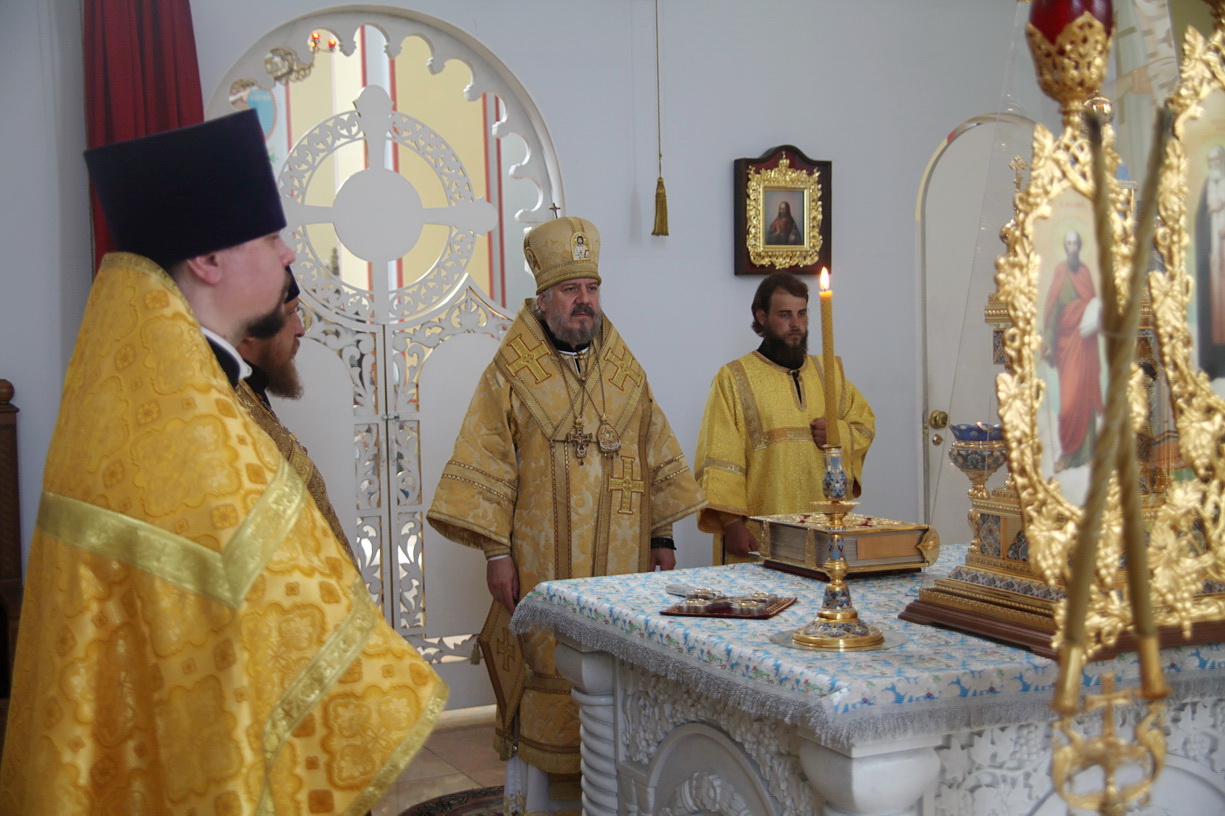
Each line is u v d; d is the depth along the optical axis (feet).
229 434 4.16
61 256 13.48
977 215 18.53
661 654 6.15
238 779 3.87
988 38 18.72
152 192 4.37
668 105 16.66
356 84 24.62
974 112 18.61
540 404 11.44
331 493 14.84
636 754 7.18
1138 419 4.87
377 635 4.25
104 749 4.01
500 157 23.66
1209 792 5.80
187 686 3.94
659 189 16.10
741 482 13.62
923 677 4.82
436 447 15.37
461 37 15.57
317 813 4.08
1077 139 4.51
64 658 3.99
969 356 5.64
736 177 16.89
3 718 11.53
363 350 15.05
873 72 17.95
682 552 16.79
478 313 15.61
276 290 4.68
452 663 15.42
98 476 4.10
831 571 5.63
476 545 11.64
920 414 18.24
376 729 4.13
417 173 24.75
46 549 4.19
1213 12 4.97
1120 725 5.38
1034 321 4.41
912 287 18.19
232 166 4.46
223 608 3.97
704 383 16.89
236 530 4.02
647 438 12.03
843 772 4.79
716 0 16.93
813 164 17.25
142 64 13.23
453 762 13.66
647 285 16.55
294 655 4.08
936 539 7.78
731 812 6.05
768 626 6.12
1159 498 4.96
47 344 13.46
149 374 4.19
